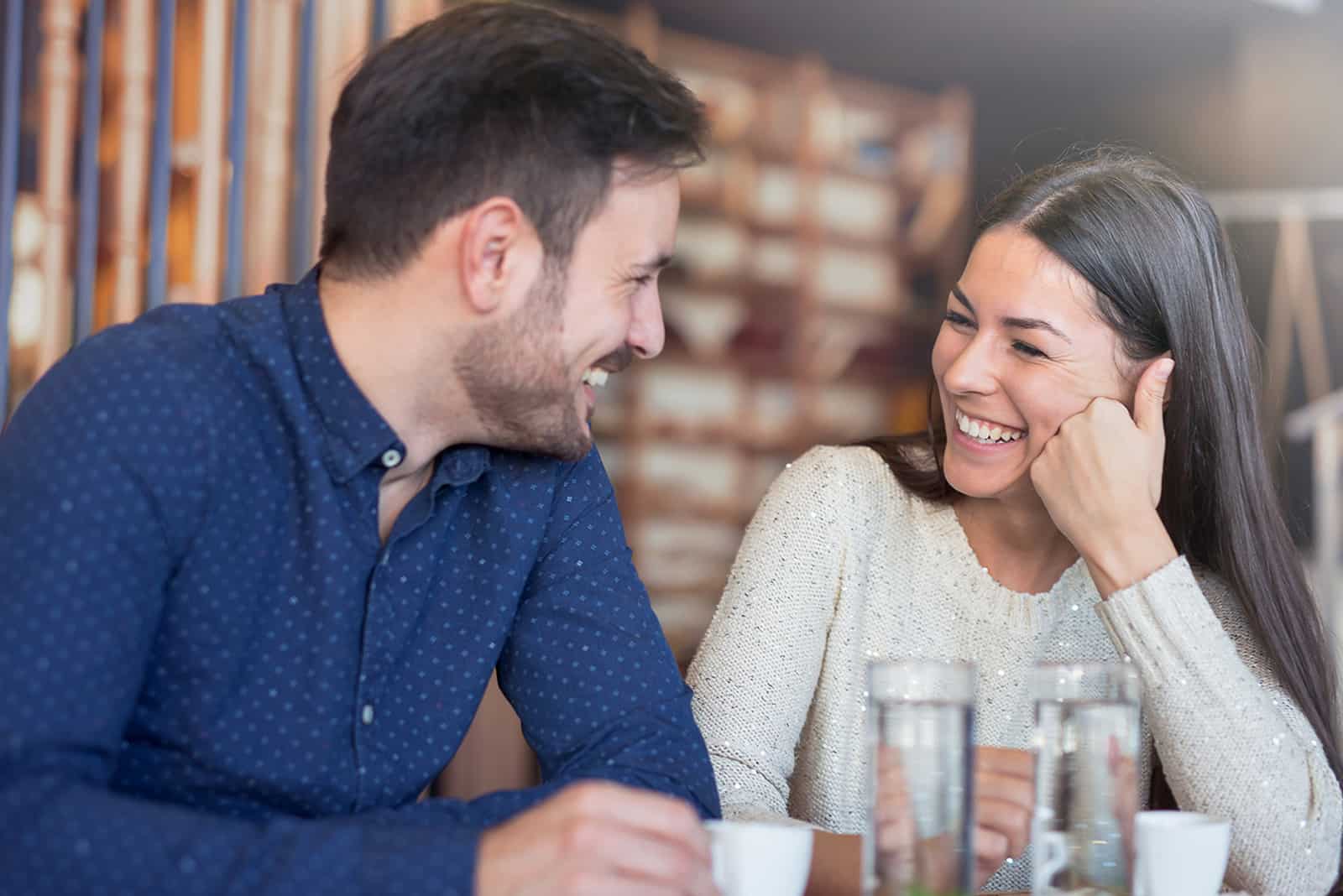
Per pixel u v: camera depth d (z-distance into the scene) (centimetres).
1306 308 520
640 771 119
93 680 95
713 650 159
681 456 523
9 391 279
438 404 114
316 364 112
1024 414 149
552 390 113
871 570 166
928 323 572
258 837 88
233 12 284
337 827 89
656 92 110
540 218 108
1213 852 96
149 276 281
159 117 279
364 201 110
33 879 87
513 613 125
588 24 111
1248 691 136
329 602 111
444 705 121
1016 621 165
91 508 97
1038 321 145
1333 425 506
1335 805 139
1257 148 534
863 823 162
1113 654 166
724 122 524
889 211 568
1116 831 93
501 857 86
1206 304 151
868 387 564
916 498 171
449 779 353
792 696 157
